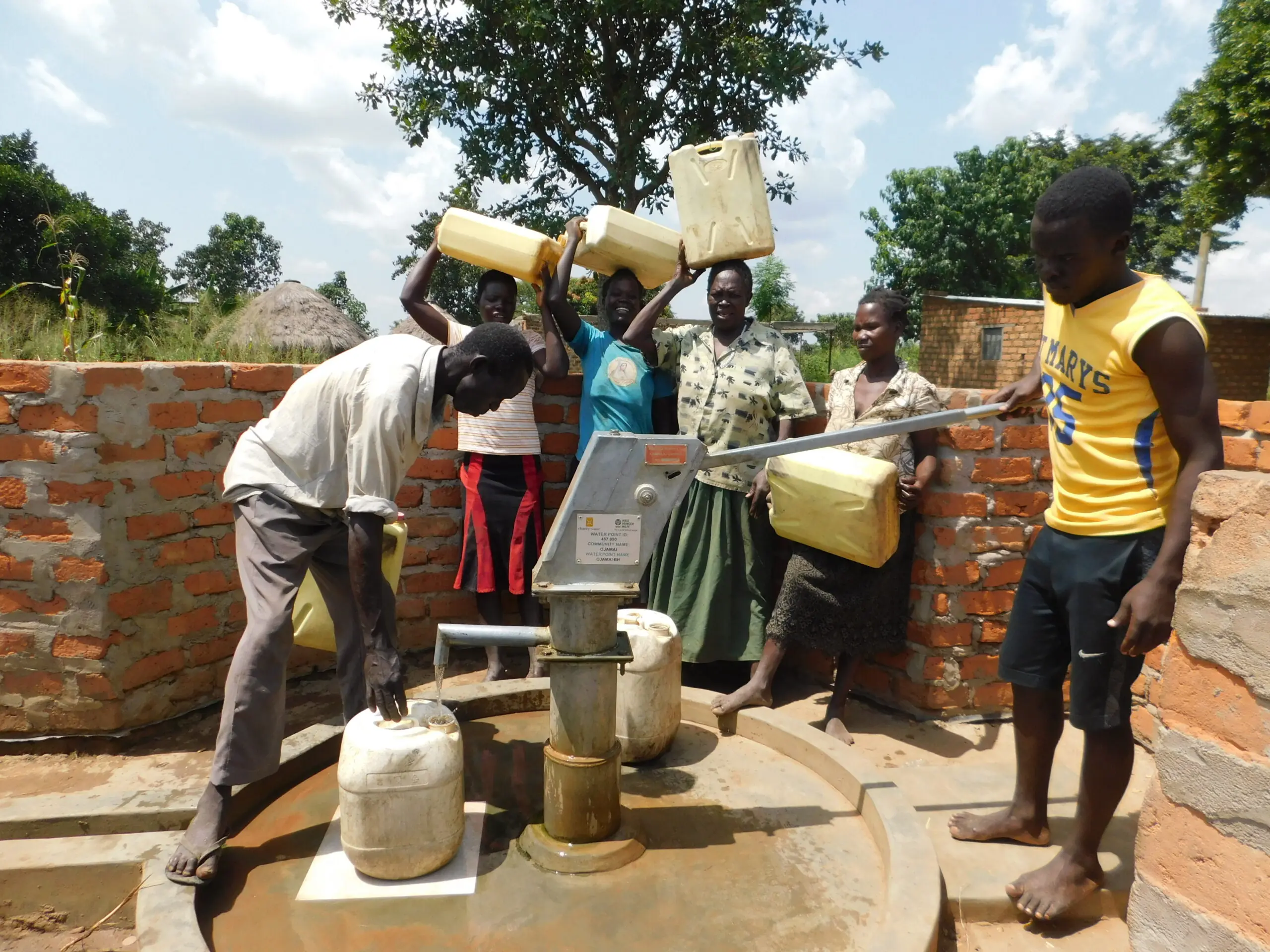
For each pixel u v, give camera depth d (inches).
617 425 140.0
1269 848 61.9
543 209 569.0
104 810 95.5
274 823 100.3
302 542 97.6
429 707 93.6
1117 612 82.1
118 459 116.9
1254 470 112.6
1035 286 1047.0
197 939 76.3
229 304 294.4
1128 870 93.8
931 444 129.6
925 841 90.8
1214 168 579.5
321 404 93.9
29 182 797.2
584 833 91.8
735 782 111.7
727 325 140.5
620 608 122.5
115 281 827.4
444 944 79.0
